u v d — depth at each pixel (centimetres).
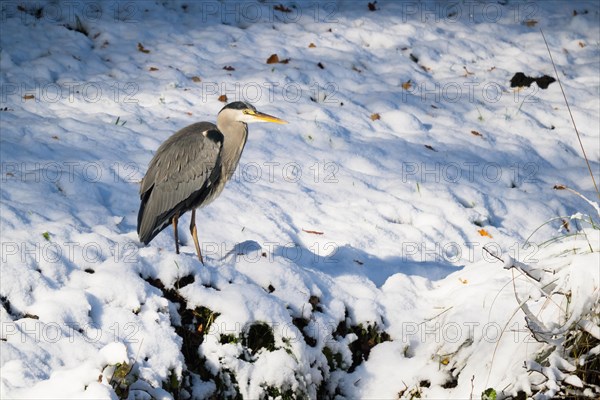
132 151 1191
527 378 841
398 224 1136
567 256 887
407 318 973
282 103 1416
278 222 1079
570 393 838
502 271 992
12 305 802
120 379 738
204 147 940
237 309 871
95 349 784
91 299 830
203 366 852
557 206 1242
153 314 838
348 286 984
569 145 1443
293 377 871
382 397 920
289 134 1314
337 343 928
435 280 1045
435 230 1131
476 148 1374
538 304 918
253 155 1241
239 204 1098
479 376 895
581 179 1338
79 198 1027
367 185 1213
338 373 926
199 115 1346
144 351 805
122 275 855
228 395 850
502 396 844
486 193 1244
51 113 1291
